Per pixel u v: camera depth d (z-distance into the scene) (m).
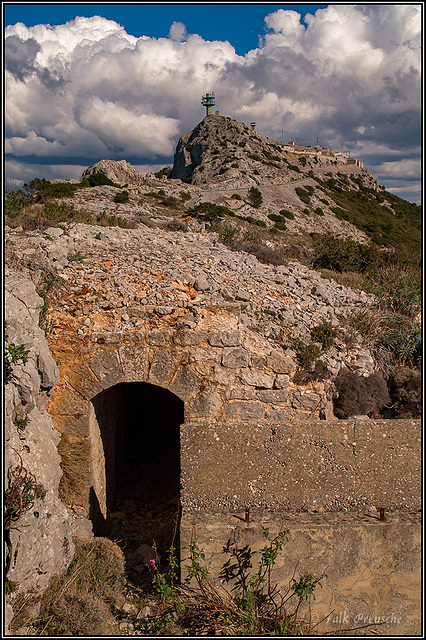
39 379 5.34
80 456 6.12
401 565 4.06
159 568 5.28
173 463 9.11
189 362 6.15
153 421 10.75
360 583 4.07
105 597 4.65
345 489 4.38
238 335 6.17
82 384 6.18
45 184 29.28
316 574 4.06
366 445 4.37
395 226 61.38
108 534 6.42
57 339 6.25
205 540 4.14
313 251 16.70
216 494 4.37
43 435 5.41
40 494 4.65
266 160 81.00
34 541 4.24
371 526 4.04
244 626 3.88
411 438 4.37
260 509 4.38
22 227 8.84
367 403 6.81
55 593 4.38
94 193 36.69
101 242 8.73
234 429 4.36
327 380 6.86
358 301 9.88
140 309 6.57
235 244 13.17
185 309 6.70
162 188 52.19
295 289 9.19
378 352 8.12
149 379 6.19
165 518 6.87
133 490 8.09
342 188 80.38
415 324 8.84
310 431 4.37
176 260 8.52
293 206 56.31
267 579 4.10
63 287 6.90
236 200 51.28
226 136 91.25
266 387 6.23
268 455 4.37
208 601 4.07
